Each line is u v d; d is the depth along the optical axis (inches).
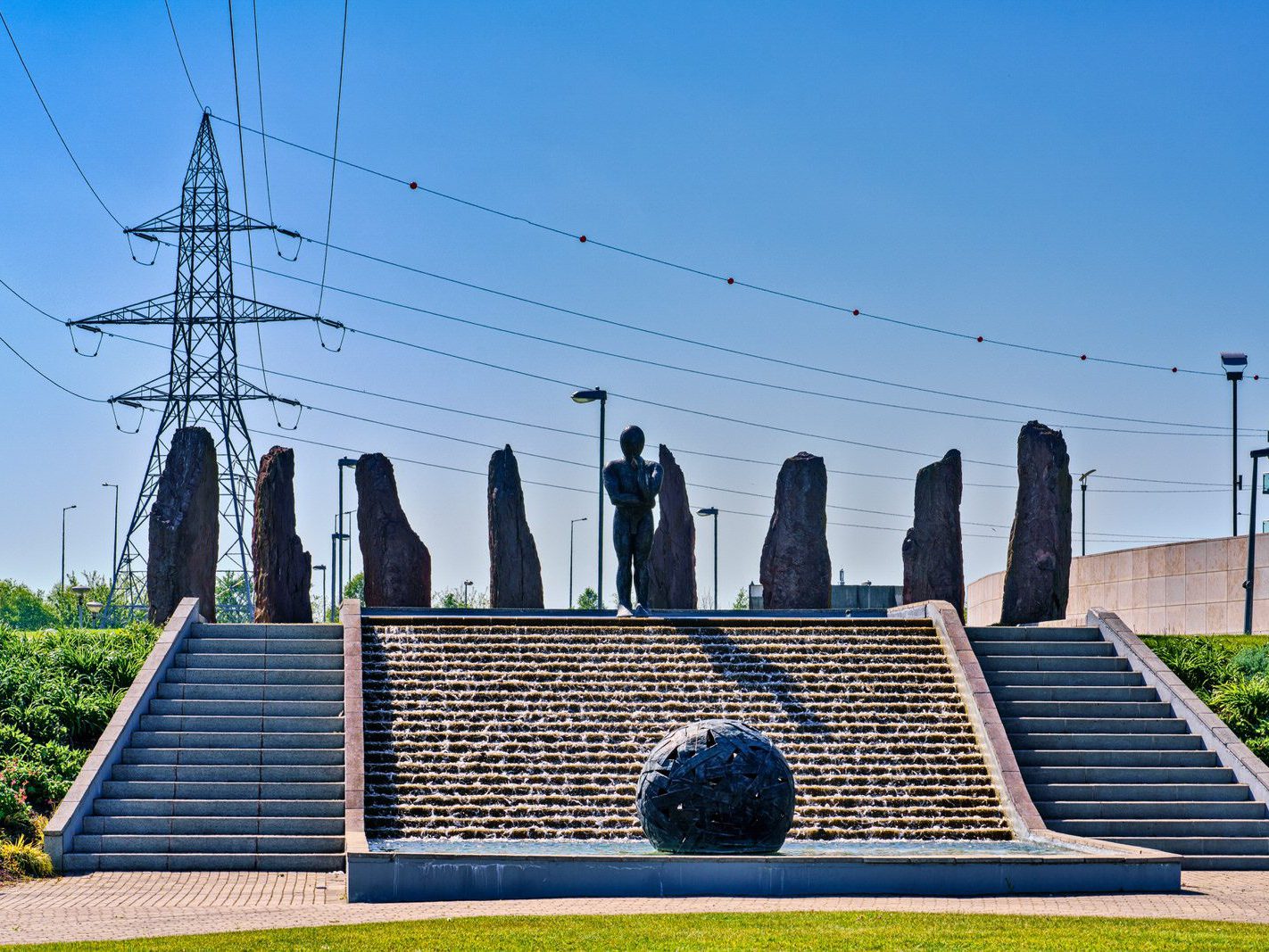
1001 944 626.5
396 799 974.4
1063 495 1485.0
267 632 1191.6
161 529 1398.9
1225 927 678.5
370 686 1107.9
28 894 817.5
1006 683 1176.8
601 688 1128.2
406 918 709.9
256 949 621.6
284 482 1446.9
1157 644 1401.3
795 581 1562.5
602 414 1796.3
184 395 2460.6
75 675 1202.0
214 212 2495.1
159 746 1030.4
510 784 996.6
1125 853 846.5
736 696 1122.7
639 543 1360.7
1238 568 1931.6
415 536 1553.9
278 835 943.0
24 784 1003.9
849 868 792.9
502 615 1444.4
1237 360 1862.7
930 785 1023.0
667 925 671.8
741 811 823.1
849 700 1129.4
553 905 752.3
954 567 1535.4
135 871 909.2
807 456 1596.9
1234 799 1042.7
